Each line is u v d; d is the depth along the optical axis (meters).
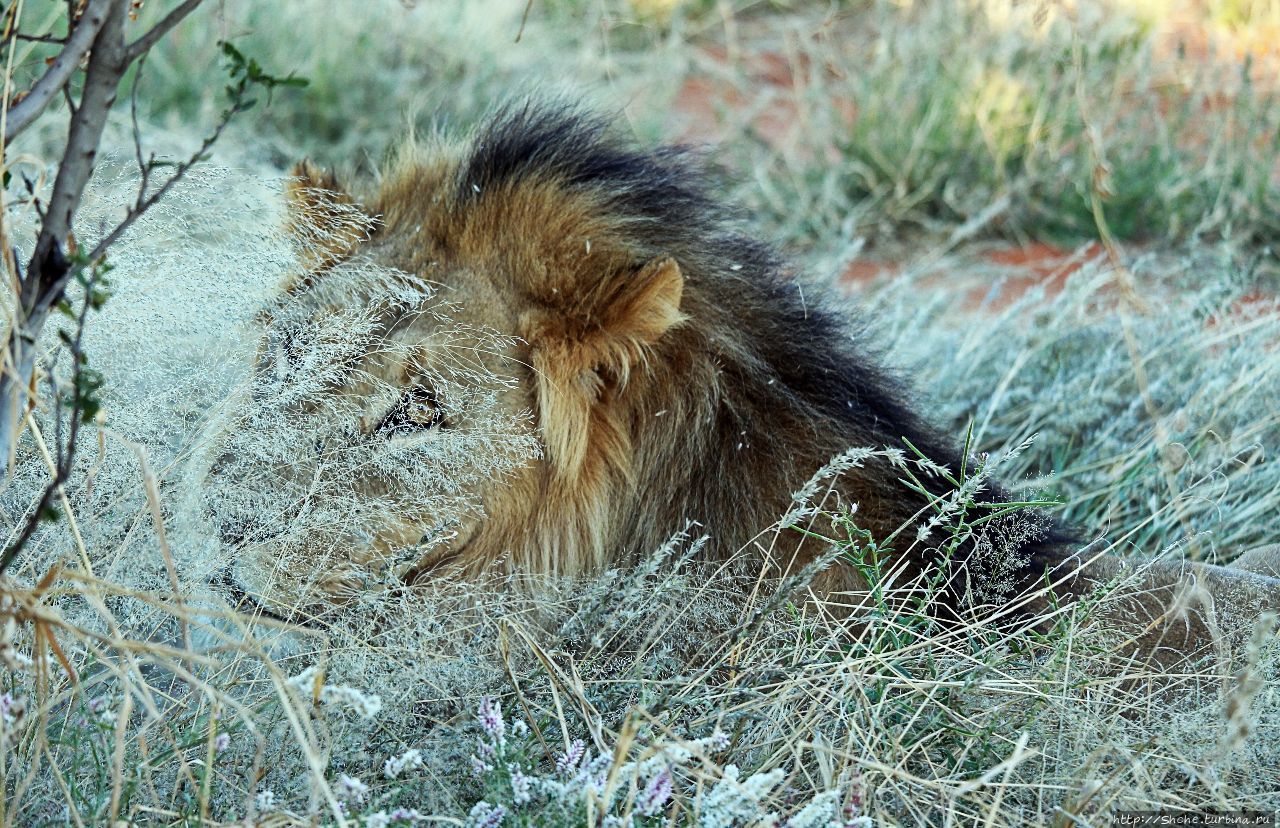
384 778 5.29
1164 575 7.02
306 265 6.97
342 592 6.11
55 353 5.93
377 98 16.05
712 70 20.03
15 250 5.56
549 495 6.66
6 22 4.93
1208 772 5.47
